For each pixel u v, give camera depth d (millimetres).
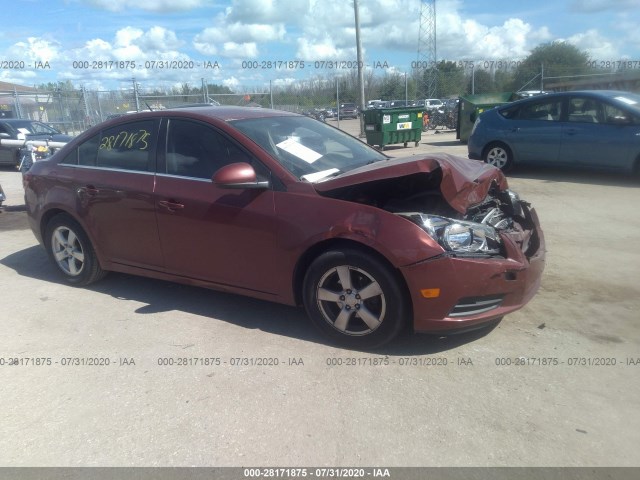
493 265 3492
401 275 3508
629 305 4438
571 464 2631
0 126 15961
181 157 4406
